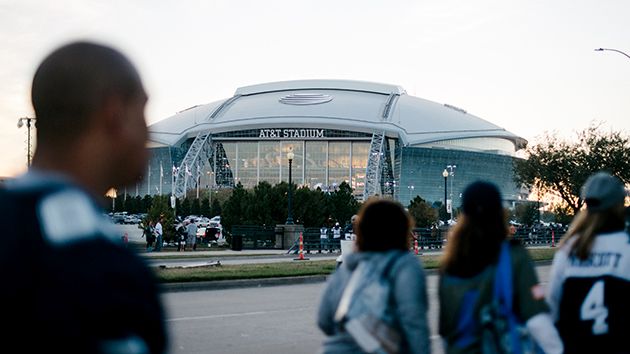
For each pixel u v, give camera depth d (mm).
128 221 102625
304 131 170375
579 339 4086
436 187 168750
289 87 188250
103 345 1315
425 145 166500
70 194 1398
